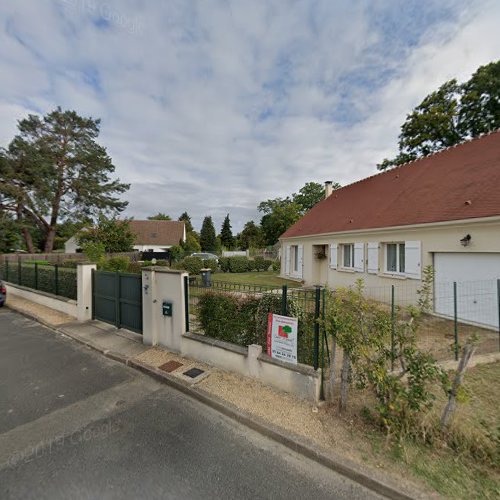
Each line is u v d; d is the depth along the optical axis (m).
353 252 10.94
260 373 3.93
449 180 8.66
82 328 6.82
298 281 14.94
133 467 2.49
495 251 6.24
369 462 2.44
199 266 17.66
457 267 7.12
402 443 2.59
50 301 9.06
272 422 3.05
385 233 9.30
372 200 11.84
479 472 2.29
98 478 2.36
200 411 3.43
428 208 8.21
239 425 3.14
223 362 4.39
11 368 4.71
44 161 22.67
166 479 2.35
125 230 26.38
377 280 9.69
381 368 2.79
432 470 2.33
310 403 3.37
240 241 57.25
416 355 2.85
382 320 3.09
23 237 25.88
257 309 4.40
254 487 2.27
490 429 2.71
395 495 2.15
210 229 59.50
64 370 4.64
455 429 2.63
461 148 9.78
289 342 3.69
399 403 2.72
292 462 2.57
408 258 8.38
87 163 25.59
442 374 2.73
